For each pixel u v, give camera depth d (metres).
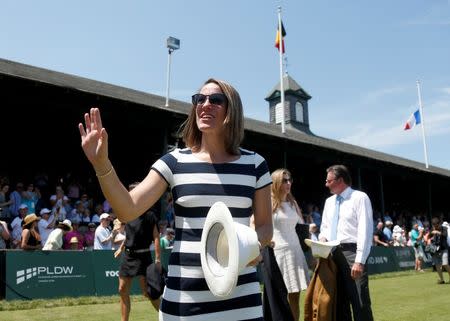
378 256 17.12
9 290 8.58
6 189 12.78
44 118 17.77
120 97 15.47
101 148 1.98
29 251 8.98
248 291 2.15
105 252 10.02
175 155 2.29
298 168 27.39
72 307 8.07
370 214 5.11
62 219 12.03
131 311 7.55
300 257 5.41
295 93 42.88
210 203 2.18
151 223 6.27
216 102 2.30
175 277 2.15
